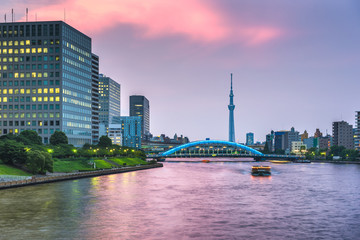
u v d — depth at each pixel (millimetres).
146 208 80625
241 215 74312
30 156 125250
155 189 112312
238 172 193000
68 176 132000
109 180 137250
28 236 57844
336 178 157625
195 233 60688
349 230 63094
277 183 134625
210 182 136125
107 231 61250
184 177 157125
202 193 104812
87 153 186625
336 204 87750
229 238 58094
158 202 88375
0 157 123750
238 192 107875
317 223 67812
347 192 109625
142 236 58750
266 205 85750
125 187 116000
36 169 125812
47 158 132125
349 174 180750
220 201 90875
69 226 64062
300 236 59375
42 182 116938
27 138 174375
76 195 96000
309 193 107000
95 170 165250
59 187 110375
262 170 174250
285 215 74562
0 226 63531
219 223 67438
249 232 61500
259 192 108312
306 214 75688
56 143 193000
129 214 74250
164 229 62969
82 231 61031
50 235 58531
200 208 81375
